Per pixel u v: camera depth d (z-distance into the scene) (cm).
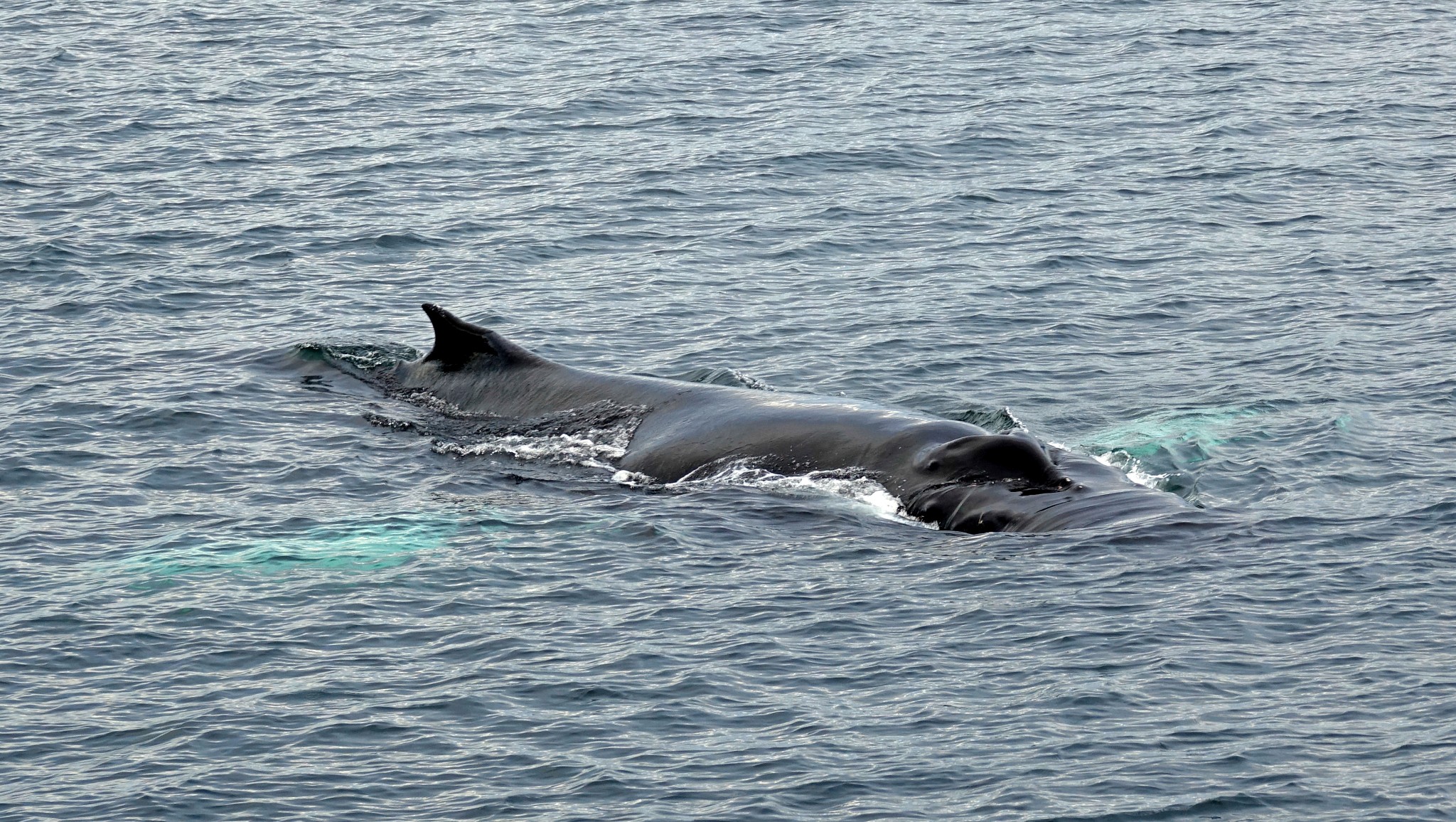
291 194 16388
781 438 9906
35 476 9669
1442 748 6475
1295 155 17575
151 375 11531
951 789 6341
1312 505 9038
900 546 8638
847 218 15662
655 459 10038
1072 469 9362
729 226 15425
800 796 6312
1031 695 6981
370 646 7531
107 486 9581
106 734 6806
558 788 6394
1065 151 17950
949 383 11475
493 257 14575
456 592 8094
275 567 8406
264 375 11662
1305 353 11844
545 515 9169
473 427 10856
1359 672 7081
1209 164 17250
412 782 6456
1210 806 6175
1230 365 11712
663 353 12181
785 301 13312
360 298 13512
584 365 11969
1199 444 10119
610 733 6762
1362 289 13325
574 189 16625
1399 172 16888
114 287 13475
